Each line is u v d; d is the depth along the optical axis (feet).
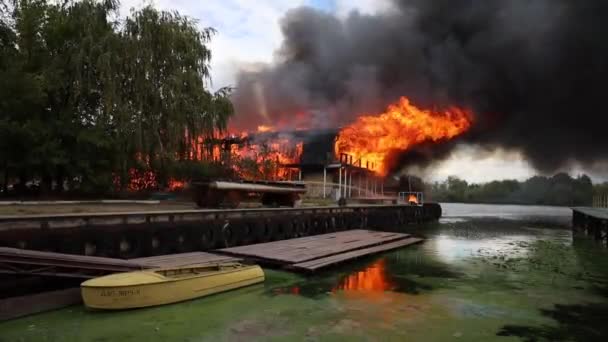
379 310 32.53
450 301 35.81
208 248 53.47
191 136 84.89
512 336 27.45
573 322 30.58
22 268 28.91
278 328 27.84
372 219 105.50
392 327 28.63
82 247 39.78
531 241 87.71
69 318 28.48
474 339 26.71
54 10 79.51
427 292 38.96
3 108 64.54
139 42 77.97
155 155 80.89
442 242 82.58
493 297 37.50
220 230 55.31
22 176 72.74
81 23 76.69
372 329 28.07
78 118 77.56
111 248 42.24
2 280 30.83
